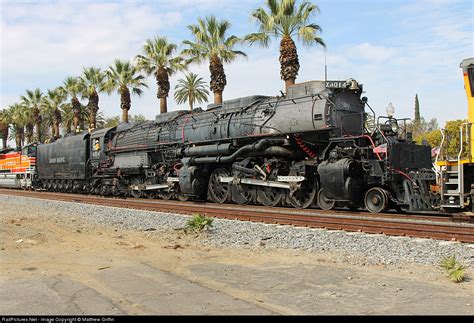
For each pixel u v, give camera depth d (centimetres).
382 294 604
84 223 1420
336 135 1519
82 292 616
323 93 1559
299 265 785
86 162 2858
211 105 2130
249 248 955
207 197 2033
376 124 1462
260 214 1386
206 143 1972
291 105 1639
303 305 559
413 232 1024
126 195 2570
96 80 5069
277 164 1675
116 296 598
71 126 6950
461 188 1121
